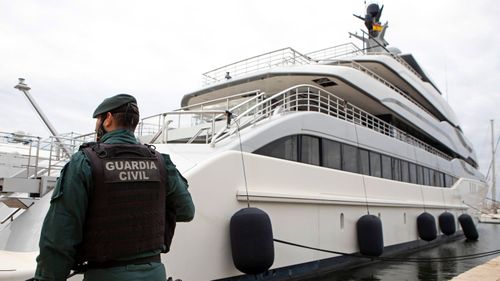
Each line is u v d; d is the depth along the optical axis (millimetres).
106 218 1950
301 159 8031
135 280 1968
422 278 8766
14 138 8211
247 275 6270
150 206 2119
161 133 7520
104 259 1924
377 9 19266
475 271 7609
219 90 12906
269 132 7316
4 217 5523
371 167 10656
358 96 12609
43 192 4973
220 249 5734
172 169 2406
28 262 3615
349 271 8836
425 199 13984
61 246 1850
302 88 12344
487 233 22500
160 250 2191
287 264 7008
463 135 21906
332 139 9078
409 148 13445
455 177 18641
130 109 2279
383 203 10570
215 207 5727
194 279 5281
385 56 14539
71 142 7645
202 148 6609
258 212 5910
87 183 1932
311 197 7652
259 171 6609
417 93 16734
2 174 13305
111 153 2061
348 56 14328
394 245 11367
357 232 9219
